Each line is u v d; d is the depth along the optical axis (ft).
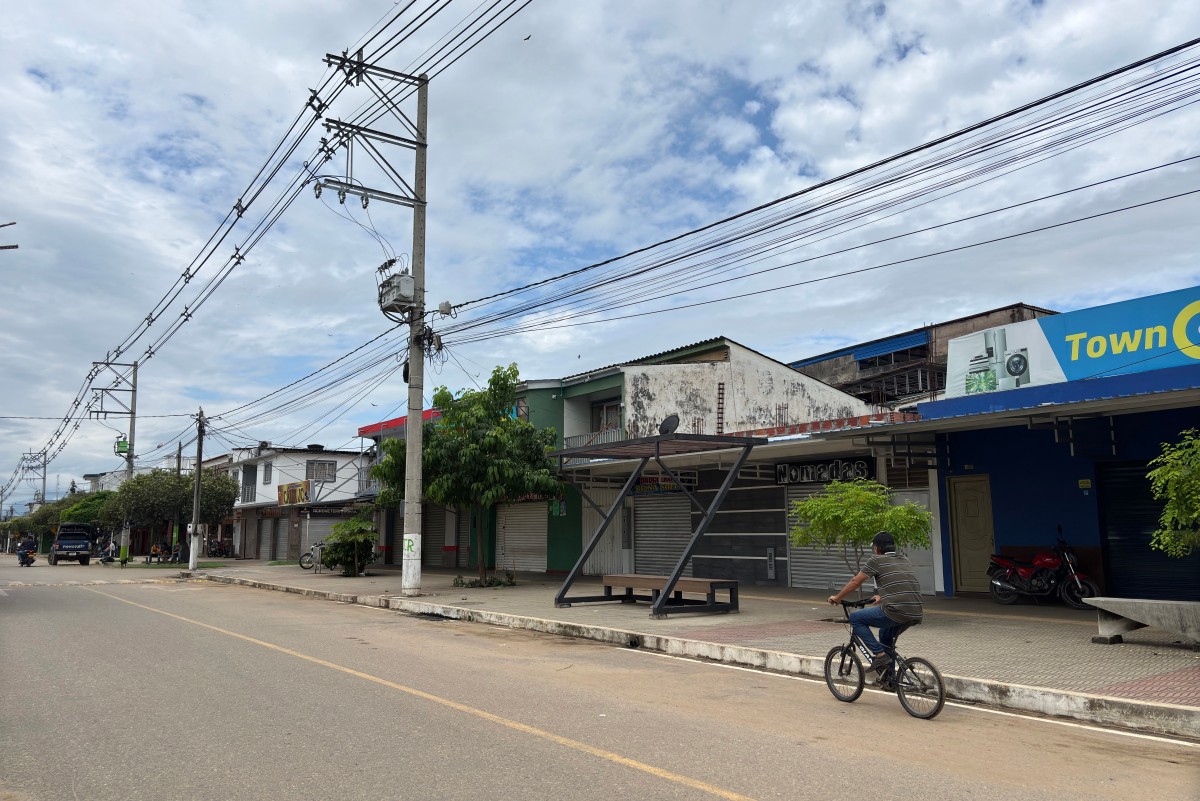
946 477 54.29
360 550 92.79
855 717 24.53
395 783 17.52
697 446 51.19
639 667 33.71
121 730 22.06
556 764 18.89
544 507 89.30
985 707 26.50
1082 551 47.44
